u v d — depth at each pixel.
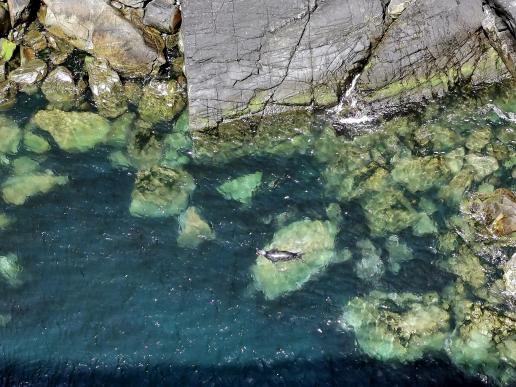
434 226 13.04
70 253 12.61
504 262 12.40
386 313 11.73
